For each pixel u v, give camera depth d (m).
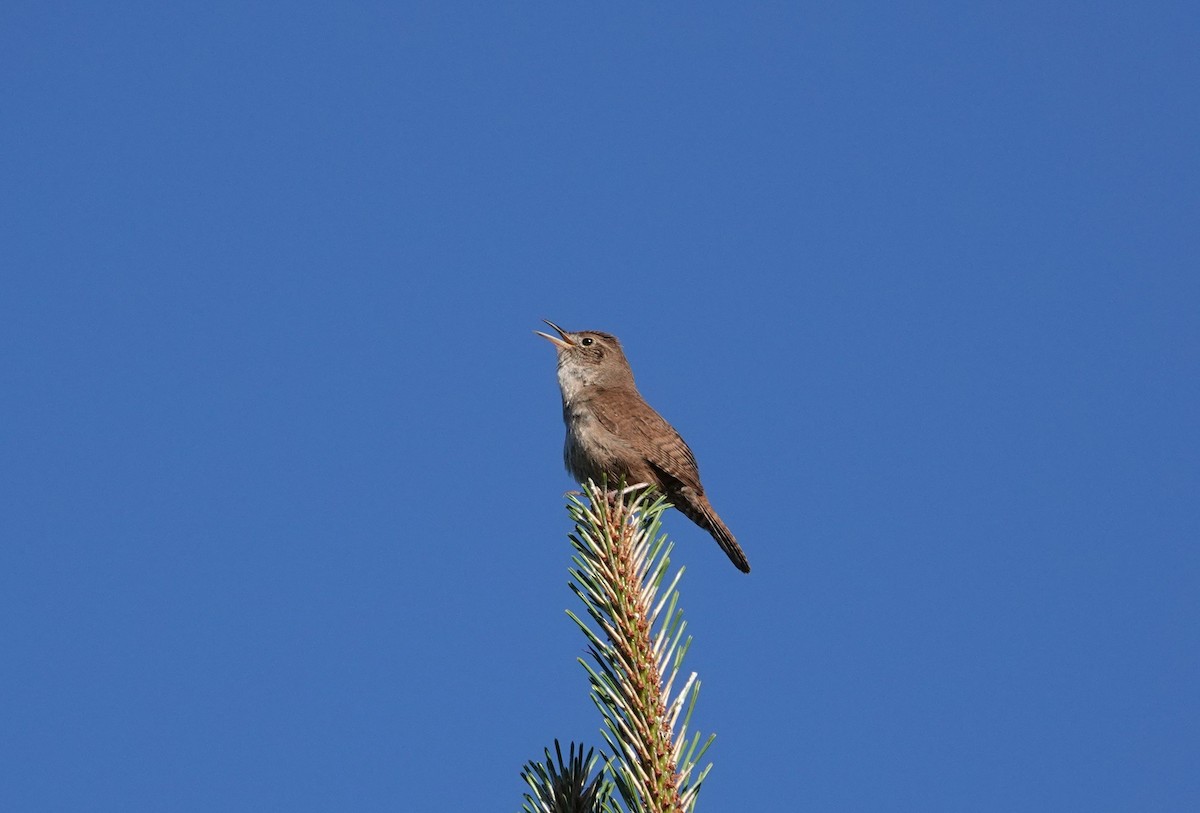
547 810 6.12
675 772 5.98
